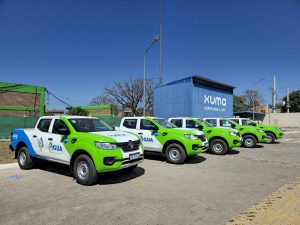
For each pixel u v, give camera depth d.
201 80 24.80
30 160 8.31
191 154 9.62
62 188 6.41
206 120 15.72
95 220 4.50
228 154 12.67
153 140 10.28
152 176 7.68
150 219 4.54
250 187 6.57
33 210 4.96
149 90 51.62
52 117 7.93
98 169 6.39
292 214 4.73
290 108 70.81
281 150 14.38
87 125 7.61
